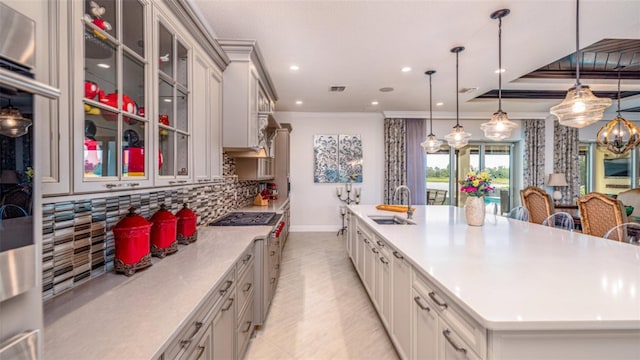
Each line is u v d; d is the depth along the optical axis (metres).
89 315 0.98
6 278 0.51
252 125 2.84
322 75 3.85
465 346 1.10
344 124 6.41
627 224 2.40
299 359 2.03
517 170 6.53
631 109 6.07
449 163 6.50
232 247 1.89
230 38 2.78
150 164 1.48
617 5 2.23
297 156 6.40
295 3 2.25
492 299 1.07
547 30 2.65
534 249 1.79
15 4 0.73
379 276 2.42
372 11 2.35
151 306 1.05
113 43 1.22
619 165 6.51
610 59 3.77
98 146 1.16
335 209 6.42
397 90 4.55
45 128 0.92
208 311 1.25
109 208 1.42
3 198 0.52
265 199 4.37
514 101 5.30
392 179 6.23
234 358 1.69
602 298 1.08
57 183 0.95
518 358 0.96
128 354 0.77
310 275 3.68
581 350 0.96
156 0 1.55
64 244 1.17
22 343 0.54
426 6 2.28
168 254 1.69
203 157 2.24
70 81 1.00
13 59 0.56
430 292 1.40
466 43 2.91
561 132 6.25
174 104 1.79
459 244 1.92
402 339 1.83
